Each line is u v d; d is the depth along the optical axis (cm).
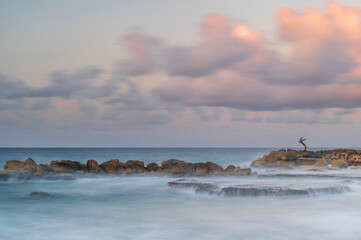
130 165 3553
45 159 10338
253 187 2088
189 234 1341
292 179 2869
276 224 1469
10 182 2917
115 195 2316
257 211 1703
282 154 4988
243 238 1287
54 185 2816
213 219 1562
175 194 2294
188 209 1783
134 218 1602
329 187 2123
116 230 1407
